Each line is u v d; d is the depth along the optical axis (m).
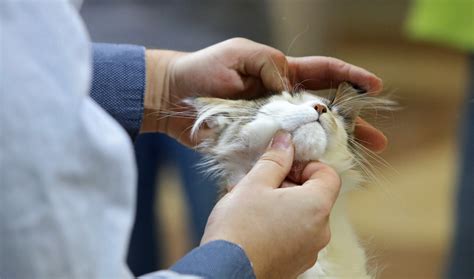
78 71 0.97
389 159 4.36
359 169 2.11
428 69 4.96
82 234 0.96
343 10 5.46
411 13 4.73
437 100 4.70
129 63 1.92
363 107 2.15
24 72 0.92
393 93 3.43
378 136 2.18
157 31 3.02
